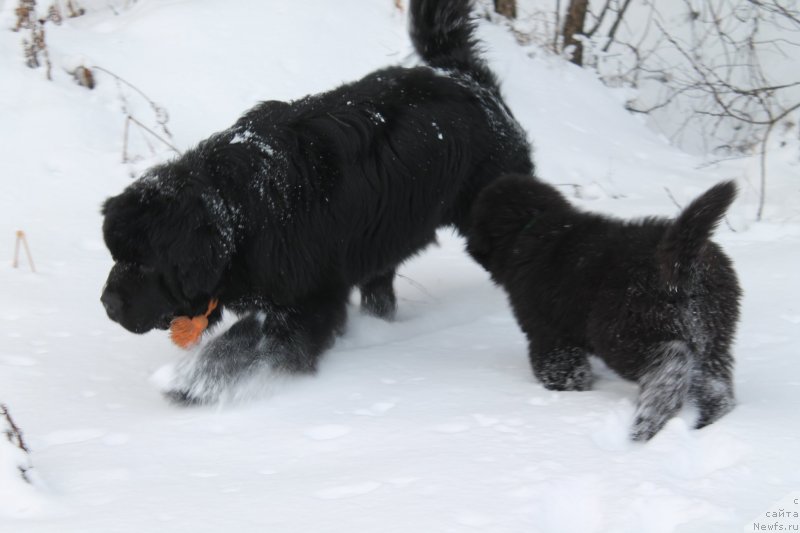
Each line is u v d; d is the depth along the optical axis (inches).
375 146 159.8
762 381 143.1
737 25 320.8
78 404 145.7
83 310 169.3
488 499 122.3
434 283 183.9
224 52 242.5
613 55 314.8
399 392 146.9
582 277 144.8
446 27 170.7
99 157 206.5
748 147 267.0
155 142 211.9
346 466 130.1
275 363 151.8
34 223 192.2
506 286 153.3
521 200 153.9
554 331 147.1
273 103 162.2
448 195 165.5
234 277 153.4
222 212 150.8
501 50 279.0
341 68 245.1
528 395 143.7
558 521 120.9
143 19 254.1
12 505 125.1
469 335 164.7
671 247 135.9
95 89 223.0
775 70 317.4
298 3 262.1
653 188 229.1
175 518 122.6
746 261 177.6
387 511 121.6
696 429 134.5
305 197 155.2
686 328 137.4
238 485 128.0
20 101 212.5
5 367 152.4
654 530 118.7
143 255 148.5
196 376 148.1
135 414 144.4
